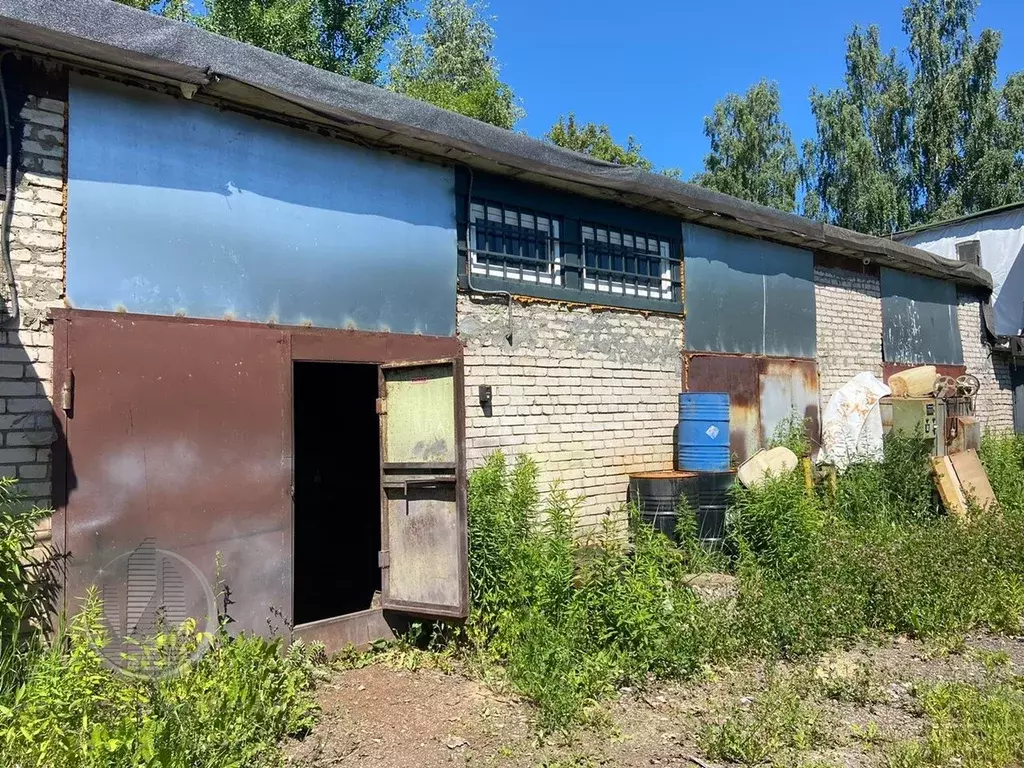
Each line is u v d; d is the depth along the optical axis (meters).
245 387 5.02
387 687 4.71
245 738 3.65
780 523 6.77
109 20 4.49
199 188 4.90
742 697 4.64
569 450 7.36
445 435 5.38
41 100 4.33
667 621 5.11
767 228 9.21
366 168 5.82
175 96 4.83
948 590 6.24
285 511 5.16
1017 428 15.07
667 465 8.32
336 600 7.12
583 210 7.59
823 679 4.91
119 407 4.48
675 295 8.62
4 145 4.20
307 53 19.08
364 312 5.76
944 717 4.31
